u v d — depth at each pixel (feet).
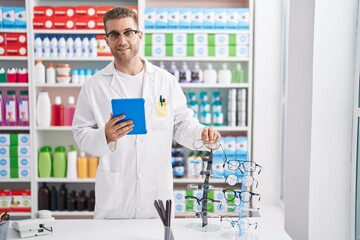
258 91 11.75
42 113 11.53
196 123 6.75
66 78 11.59
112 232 5.40
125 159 6.68
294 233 7.93
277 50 11.69
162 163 6.78
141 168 6.68
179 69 12.30
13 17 11.37
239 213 5.21
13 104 11.48
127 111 5.45
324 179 7.08
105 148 6.03
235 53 11.60
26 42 11.44
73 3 12.35
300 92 7.56
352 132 7.00
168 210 4.76
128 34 6.22
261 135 11.82
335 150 7.04
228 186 11.78
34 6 11.43
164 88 6.96
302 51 7.47
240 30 11.52
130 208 6.72
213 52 11.59
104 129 5.99
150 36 11.53
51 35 12.05
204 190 5.42
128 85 6.89
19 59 11.49
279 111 11.79
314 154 7.06
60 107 11.75
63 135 12.58
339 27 6.91
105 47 11.53
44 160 11.60
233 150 11.68
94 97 6.86
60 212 11.57
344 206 7.12
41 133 12.22
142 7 11.43
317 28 6.89
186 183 12.44
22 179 11.57
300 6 7.55
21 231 5.17
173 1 12.50
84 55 11.53
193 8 12.17
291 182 8.08
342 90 6.98
